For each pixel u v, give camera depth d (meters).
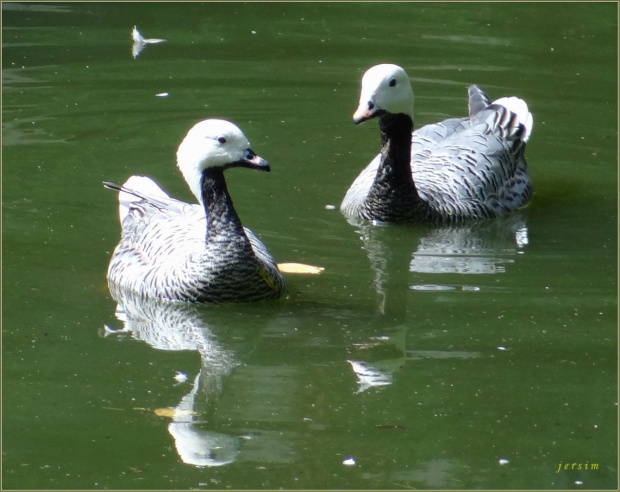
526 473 9.88
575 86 21.81
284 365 12.05
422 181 16.75
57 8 26.11
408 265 14.72
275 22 25.33
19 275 14.16
